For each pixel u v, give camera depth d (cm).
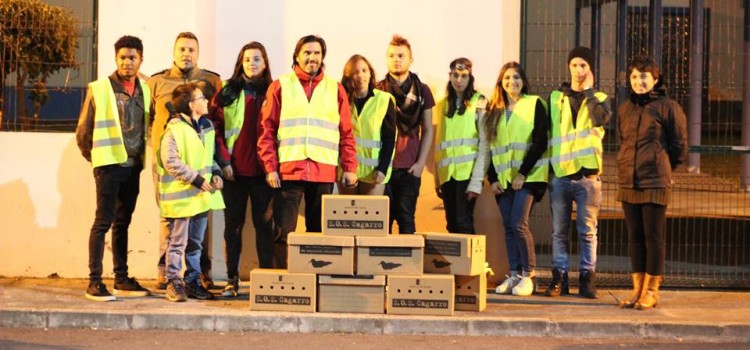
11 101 927
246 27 911
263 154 795
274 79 912
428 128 860
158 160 804
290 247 764
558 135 843
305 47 798
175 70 847
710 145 959
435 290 761
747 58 950
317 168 794
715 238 1004
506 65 849
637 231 807
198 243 815
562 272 857
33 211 916
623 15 930
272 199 823
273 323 752
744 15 948
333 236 763
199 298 815
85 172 913
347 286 766
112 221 809
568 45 923
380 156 829
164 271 853
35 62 927
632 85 798
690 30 944
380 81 871
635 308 803
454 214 870
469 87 861
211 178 800
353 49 915
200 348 695
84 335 732
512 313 777
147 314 753
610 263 985
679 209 1016
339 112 810
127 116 804
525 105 844
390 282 762
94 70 924
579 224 849
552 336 746
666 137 790
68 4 925
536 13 923
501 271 919
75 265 916
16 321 759
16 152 913
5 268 919
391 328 750
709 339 743
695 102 952
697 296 869
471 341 728
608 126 945
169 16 908
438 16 910
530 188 845
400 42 844
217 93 822
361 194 852
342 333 749
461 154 859
